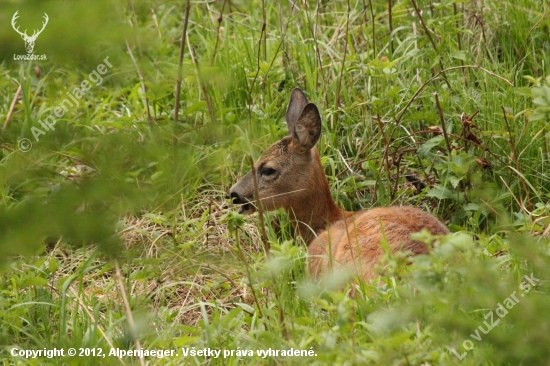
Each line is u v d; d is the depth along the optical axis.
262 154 11.99
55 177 10.02
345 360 6.83
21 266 10.00
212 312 9.39
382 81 13.04
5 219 7.02
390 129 12.52
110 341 8.40
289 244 8.26
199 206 11.78
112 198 7.48
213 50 13.88
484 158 11.55
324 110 12.75
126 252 8.83
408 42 13.66
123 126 12.16
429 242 6.75
